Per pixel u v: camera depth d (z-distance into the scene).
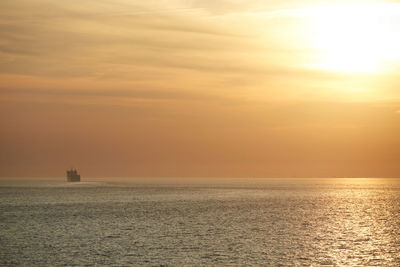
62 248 61.62
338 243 66.50
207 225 86.38
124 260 54.59
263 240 68.69
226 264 53.00
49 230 78.88
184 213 111.00
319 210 121.50
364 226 86.50
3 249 60.81
